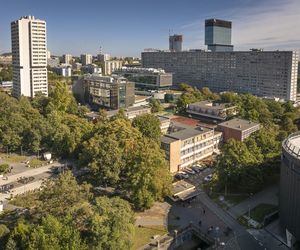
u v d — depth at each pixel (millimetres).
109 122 151250
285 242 91688
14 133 153500
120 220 78500
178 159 140500
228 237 94250
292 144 100125
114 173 113250
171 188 113938
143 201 104875
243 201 113625
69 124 163375
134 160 112688
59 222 76438
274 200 113562
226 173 115938
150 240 92375
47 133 153750
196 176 136500
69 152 147500
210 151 160125
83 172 135125
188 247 93750
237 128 165625
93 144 120500
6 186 122438
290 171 89250
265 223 100188
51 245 69125
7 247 71625
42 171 137375
